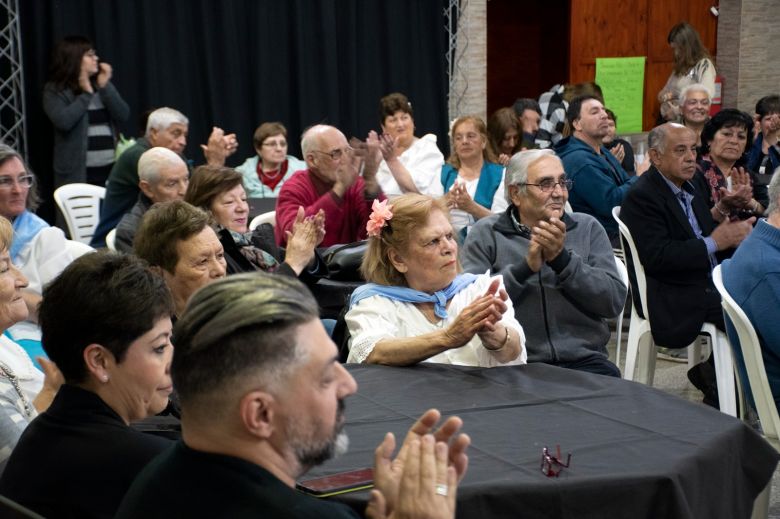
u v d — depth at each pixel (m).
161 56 6.70
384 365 2.39
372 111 7.48
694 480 1.72
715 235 4.07
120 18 6.55
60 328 1.61
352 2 7.23
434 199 2.61
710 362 3.98
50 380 2.07
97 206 5.74
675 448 1.80
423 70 7.59
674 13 9.06
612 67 8.87
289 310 1.24
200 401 1.24
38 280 3.57
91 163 6.32
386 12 7.37
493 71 9.10
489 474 1.67
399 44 7.46
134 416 1.68
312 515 1.21
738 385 3.76
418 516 1.28
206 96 6.89
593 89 6.82
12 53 6.04
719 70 9.35
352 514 1.28
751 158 6.85
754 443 1.96
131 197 4.88
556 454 1.77
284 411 1.24
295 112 7.24
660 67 9.08
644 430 1.91
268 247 3.69
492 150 5.75
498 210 5.04
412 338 2.36
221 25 6.84
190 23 6.77
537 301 3.16
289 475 1.27
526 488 1.61
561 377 2.27
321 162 4.52
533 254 3.08
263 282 1.29
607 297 3.13
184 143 5.42
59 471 1.55
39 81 6.37
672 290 3.96
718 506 1.82
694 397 4.46
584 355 3.16
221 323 1.23
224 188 3.46
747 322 2.94
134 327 1.62
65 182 6.23
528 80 9.17
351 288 3.49
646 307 4.00
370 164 4.35
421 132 7.65
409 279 2.60
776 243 2.98
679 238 4.03
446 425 1.39
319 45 7.17
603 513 1.64
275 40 7.09
